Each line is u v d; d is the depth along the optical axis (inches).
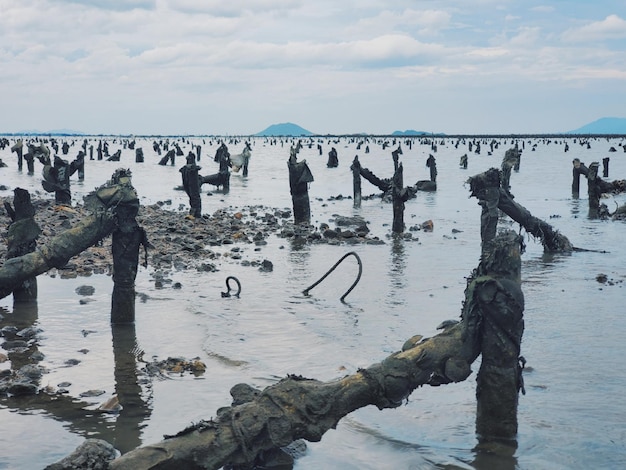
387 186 1529.3
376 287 607.2
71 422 299.7
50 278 641.6
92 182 1962.4
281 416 243.3
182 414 309.0
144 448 227.0
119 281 469.7
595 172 1202.0
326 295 573.9
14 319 486.0
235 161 1737.2
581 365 383.2
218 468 232.8
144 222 1037.2
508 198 788.0
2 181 1879.9
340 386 257.3
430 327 466.3
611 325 471.5
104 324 473.7
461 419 308.5
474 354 276.8
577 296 571.2
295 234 961.5
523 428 294.7
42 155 1214.9
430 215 1254.3
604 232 1016.2
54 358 396.2
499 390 279.1
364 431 296.2
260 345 423.2
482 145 6973.4
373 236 958.4
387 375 261.6
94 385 350.0
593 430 292.4
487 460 264.4
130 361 391.2
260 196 1651.1
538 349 415.2
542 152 4874.5
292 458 265.1
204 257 772.0
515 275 275.4
